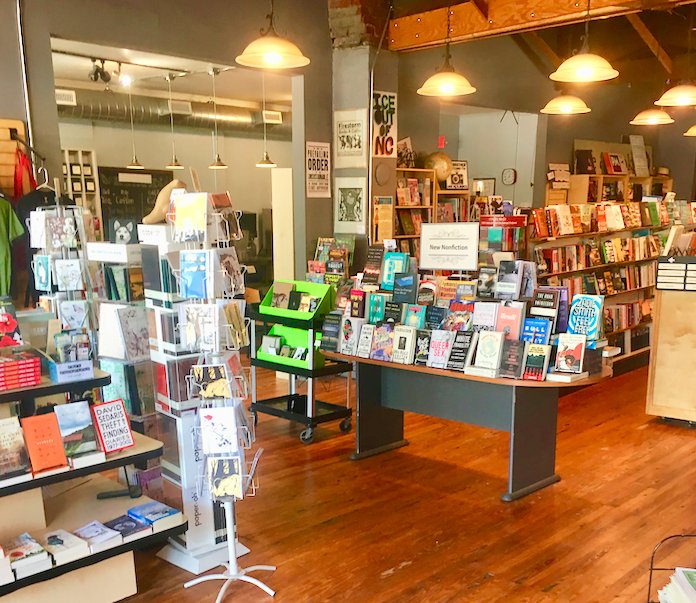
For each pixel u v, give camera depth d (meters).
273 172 8.71
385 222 7.00
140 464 3.37
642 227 7.48
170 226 3.10
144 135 9.77
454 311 4.27
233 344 2.97
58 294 3.40
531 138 9.72
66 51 6.97
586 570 3.20
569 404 6.16
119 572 2.87
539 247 6.14
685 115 11.68
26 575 2.51
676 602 1.81
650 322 7.64
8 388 2.66
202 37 5.73
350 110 6.81
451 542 3.49
